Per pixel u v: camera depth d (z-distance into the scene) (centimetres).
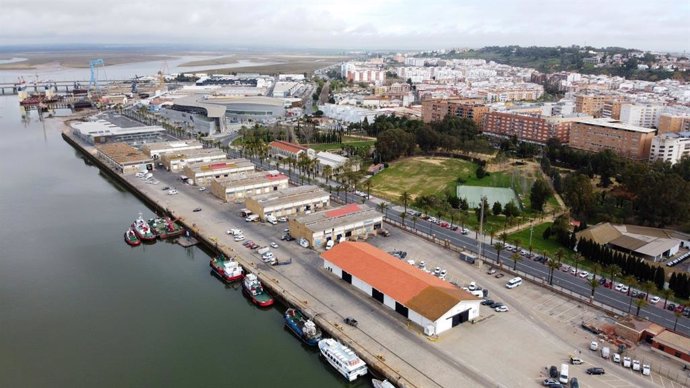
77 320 15725
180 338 14825
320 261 18925
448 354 13225
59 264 19625
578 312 15425
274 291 16725
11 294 17275
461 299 14575
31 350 14162
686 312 15325
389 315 15138
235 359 13862
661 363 12900
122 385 12712
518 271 18188
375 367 12762
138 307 16538
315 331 14362
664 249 19688
